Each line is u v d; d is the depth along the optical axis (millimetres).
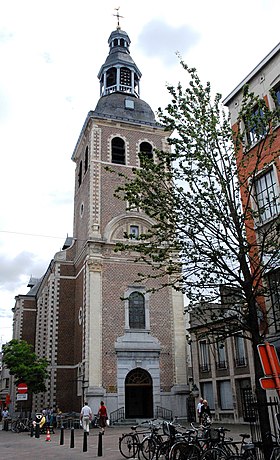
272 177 16672
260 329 15867
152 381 31062
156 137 39375
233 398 26406
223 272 12453
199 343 30406
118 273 33094
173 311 33312
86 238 34281
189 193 12859
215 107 14062
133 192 13352
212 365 28734
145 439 13523
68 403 33938
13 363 33344
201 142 13203
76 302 36219
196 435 12102
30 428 28250
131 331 31797
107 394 29781
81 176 40031
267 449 10164
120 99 40250
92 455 15250
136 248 13258
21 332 50562
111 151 37250
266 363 8195
